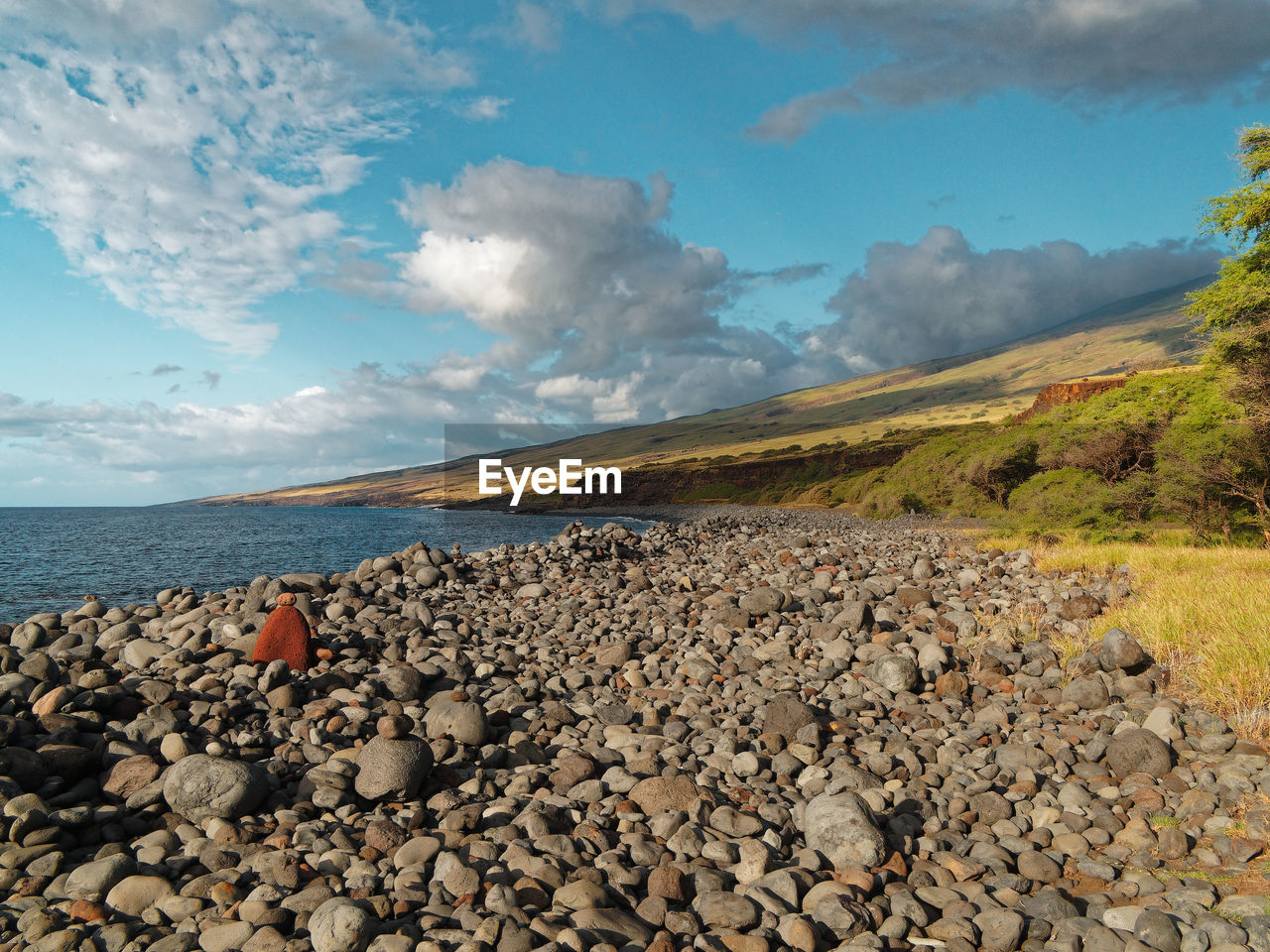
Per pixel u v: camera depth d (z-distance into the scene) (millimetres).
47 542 34344
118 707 5379
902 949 3645
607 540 17719
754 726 6000
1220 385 15562
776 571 13859
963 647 7676
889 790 4895
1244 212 14219
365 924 3568
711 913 3746
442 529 43625
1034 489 19188
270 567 22891
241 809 4477
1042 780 5055
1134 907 3758
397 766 4707
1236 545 14852
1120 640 6562
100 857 4094
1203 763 5016
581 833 4395
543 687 6969
